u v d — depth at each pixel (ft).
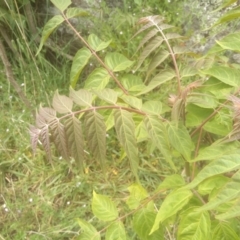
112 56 5.80
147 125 4.47
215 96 4.97
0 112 10.52
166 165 9.23
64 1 5.63
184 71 5.10
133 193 5.46
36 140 4.28
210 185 4.62
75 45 11.43
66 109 4.40
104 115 5.57
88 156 9.66
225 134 5.04
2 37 11.53
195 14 10.82
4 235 8.75
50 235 8.47
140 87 5.67
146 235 5.15
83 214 8.80
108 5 11.33
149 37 5.17
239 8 4.90
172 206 4.46
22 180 9.53
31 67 10.93
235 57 10.37
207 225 4.44
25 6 11.05
